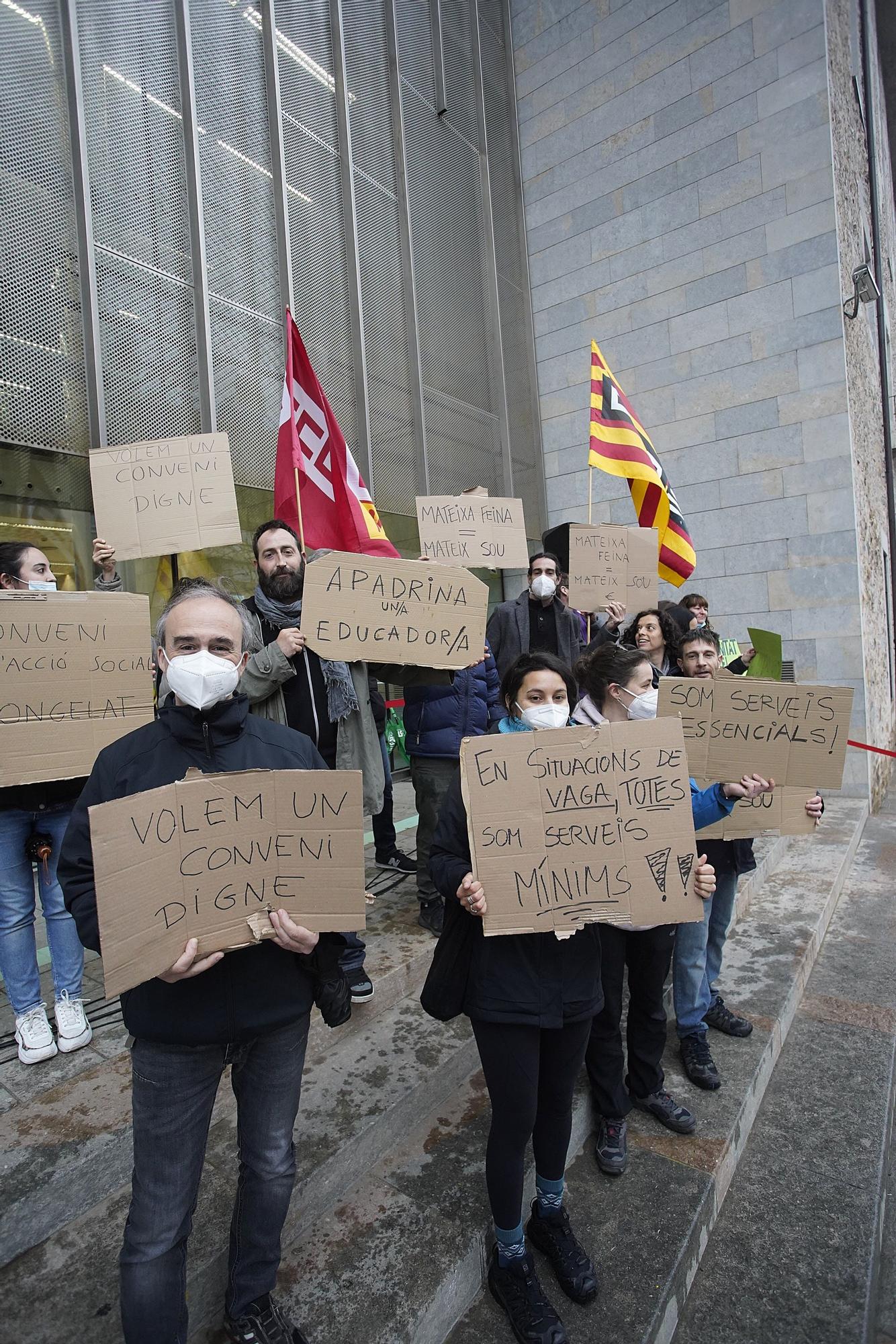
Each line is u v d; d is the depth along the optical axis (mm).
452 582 2621
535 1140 1981
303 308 5625
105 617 2369
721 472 7512
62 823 2430
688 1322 2008
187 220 4762
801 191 6957
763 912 4578
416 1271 1846
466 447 7547
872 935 4559
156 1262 1356
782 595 7223
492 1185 1838
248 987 1443
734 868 2908
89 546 4172
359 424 6109
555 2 8469
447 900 1905
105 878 1222
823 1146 2711
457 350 7488
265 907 1436
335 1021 1602
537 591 4039
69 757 2291
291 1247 1932
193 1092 1430
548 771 1762
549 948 1820
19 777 2209
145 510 2975
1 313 3791
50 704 2271
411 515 6695
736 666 3666
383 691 7152
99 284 4227
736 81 7270
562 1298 1926
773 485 7223
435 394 7109
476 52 8102
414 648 2578
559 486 8688
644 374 7977
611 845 1762
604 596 4172
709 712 2320
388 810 4258
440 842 1891
